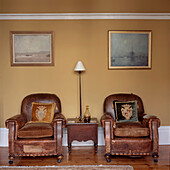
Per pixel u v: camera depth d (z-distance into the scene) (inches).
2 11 156.4
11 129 122.0
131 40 158.9
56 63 158.7
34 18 156.6
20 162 124.7
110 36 158.2
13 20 156.9
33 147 122.4
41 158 131.2
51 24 157.6
